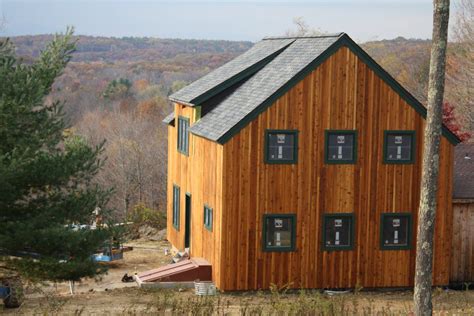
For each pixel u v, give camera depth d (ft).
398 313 66.03
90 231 65.72
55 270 63.82
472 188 91.04
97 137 228.84
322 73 84.84
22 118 64.85
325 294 83.41
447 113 134.92
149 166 195.31
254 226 84.07
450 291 87.56
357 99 85.87
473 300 79.87
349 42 85.10
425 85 219.00
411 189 87.76
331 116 85.40
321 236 85.81
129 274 101.60
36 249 63.77
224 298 81.35
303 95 84.48
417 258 60.59
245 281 83.97
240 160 83.35
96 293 85.71
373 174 86.79
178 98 104.06
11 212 66.18
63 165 65.36
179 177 109.09
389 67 268.00
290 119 84.33
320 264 85.92
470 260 90.79
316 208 85.61
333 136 85.87
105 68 513.45
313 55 85.81
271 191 84.28
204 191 91.71
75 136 72.33
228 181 83.20
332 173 85.81
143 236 133.08
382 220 87.20
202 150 93.09
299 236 85.30
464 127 174.40
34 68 67.26
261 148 83.76
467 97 177.99
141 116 258.57
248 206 83.87
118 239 69.21
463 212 90.38
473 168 95.91
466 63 187.93
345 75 85.40
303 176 85.05
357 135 86.02
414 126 87.30
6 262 65.36
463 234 90.48
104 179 190.80
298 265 85.40
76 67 509.76
